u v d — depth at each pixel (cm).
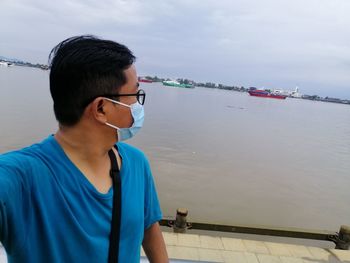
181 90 14812
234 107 7431
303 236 657
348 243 644
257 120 4916
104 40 136
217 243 592
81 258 126
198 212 1128
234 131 3250
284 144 2797
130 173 148
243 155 2103
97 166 139
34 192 121
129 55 138
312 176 1767
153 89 12812
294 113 7794
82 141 136
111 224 133
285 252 587
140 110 144
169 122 3259
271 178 1625
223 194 1319
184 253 548
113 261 132
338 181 1706
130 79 138
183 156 1870
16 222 118
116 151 149
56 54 132
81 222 126
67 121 133
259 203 1271
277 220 1135
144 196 158
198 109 5569
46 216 122
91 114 133
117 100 135
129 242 140
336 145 3062
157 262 173
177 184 1379
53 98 133
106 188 138
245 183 1503
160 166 1620
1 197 112
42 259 122
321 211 1255
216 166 1727
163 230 655
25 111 2594
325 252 604
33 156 126
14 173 118
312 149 2677
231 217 1116
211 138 2619
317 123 5631
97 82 130
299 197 1395
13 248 122
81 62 127
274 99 15538
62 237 123
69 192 127
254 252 575
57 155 131
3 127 1941
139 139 2177
